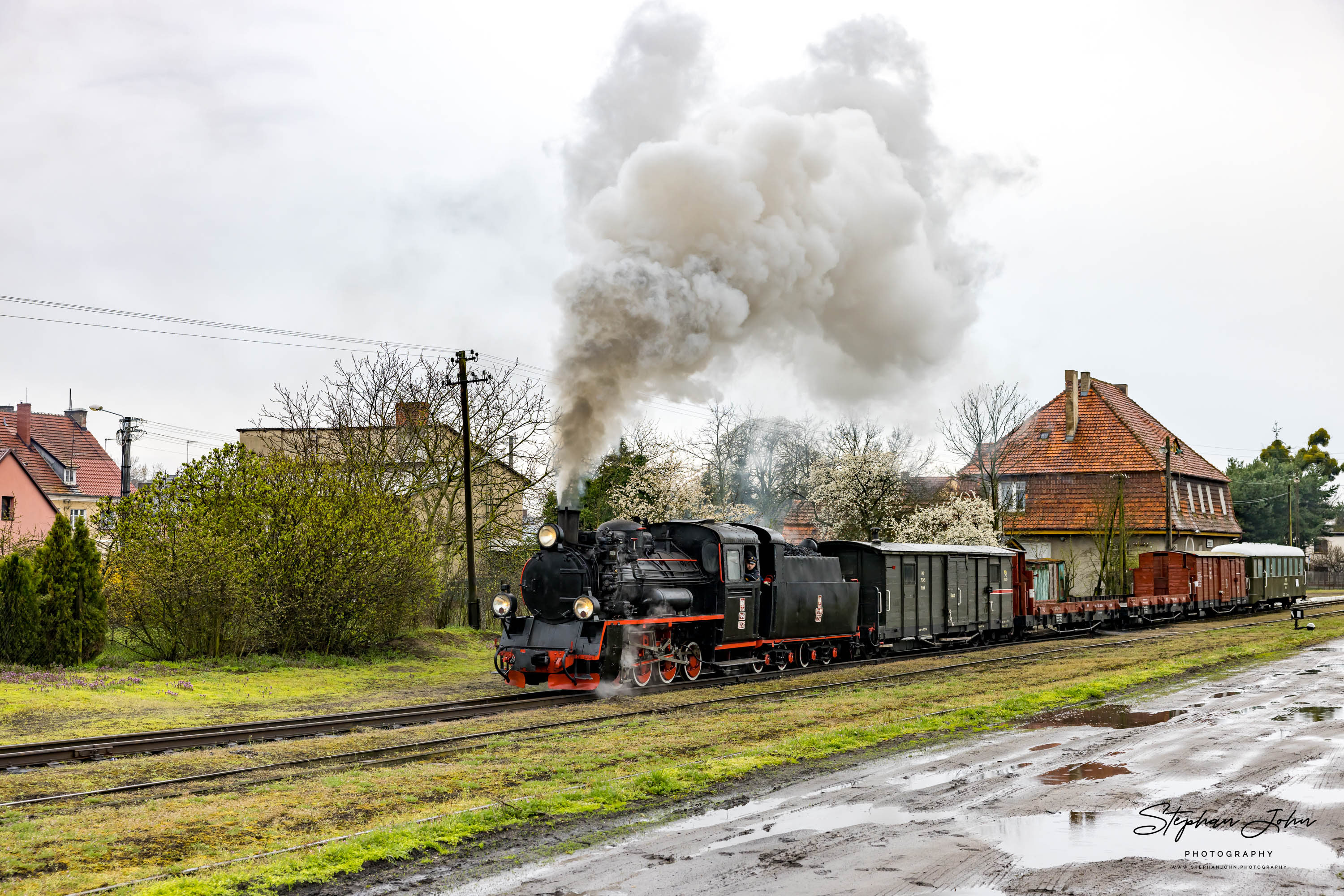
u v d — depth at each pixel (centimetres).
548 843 771
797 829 802
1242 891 648
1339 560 7312
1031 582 2983
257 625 1997
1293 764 1020
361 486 2388
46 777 971
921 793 916
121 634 2134
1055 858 715
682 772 988
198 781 959
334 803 870
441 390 2958
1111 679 1762
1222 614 3888
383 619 2148
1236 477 7012
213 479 2036
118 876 674
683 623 1717
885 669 2027
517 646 1608
